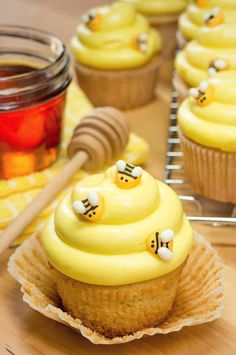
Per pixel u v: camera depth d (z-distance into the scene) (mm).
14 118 395
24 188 411
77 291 313
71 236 308
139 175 313
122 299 310
